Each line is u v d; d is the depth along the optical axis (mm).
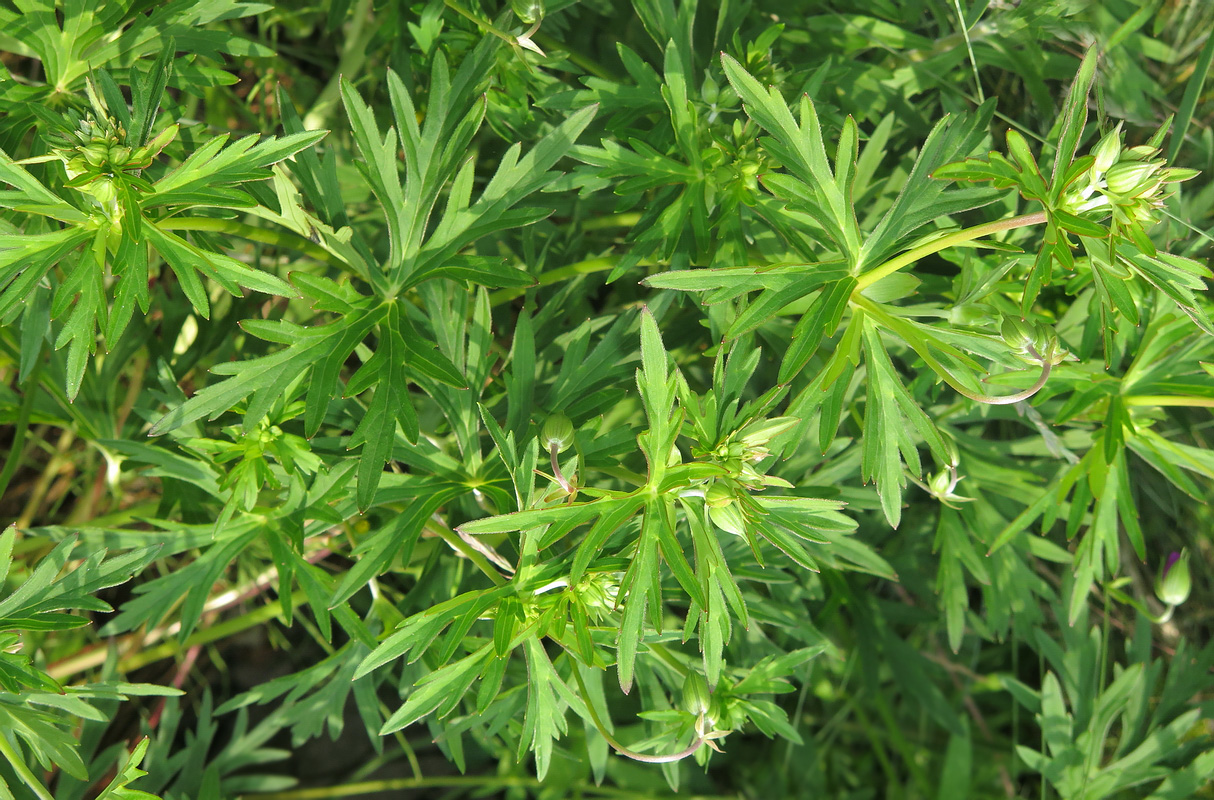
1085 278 616
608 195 676
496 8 644
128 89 685
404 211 570
